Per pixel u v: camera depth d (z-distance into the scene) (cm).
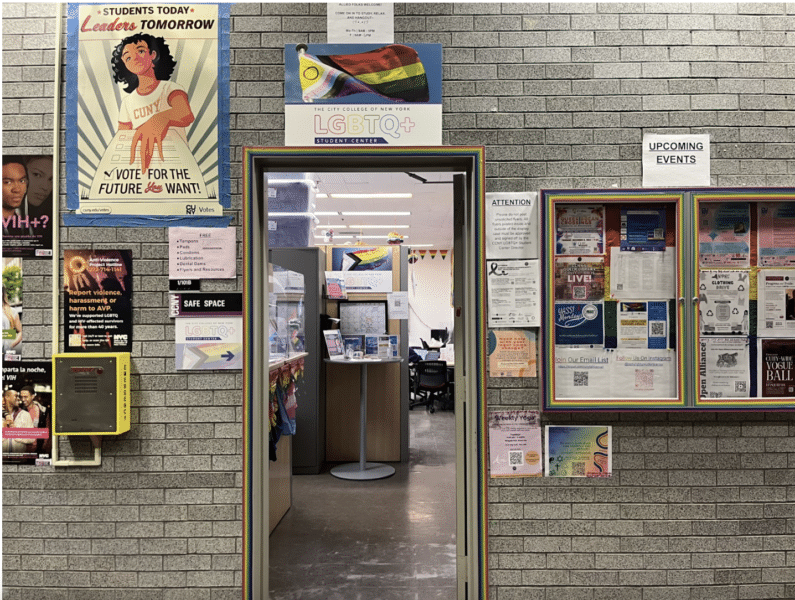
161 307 244
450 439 619
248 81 243
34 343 245
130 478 242
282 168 255
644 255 240
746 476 240
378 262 535
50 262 245
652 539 239
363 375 475
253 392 242
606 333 240
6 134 246
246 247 240
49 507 242
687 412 238
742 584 238
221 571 240
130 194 244
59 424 234
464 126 243
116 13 244
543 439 241
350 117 242
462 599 249
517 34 244
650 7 244
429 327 1213
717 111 243
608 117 243
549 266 237
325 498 401
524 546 239
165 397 243
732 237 240
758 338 239
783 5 244
